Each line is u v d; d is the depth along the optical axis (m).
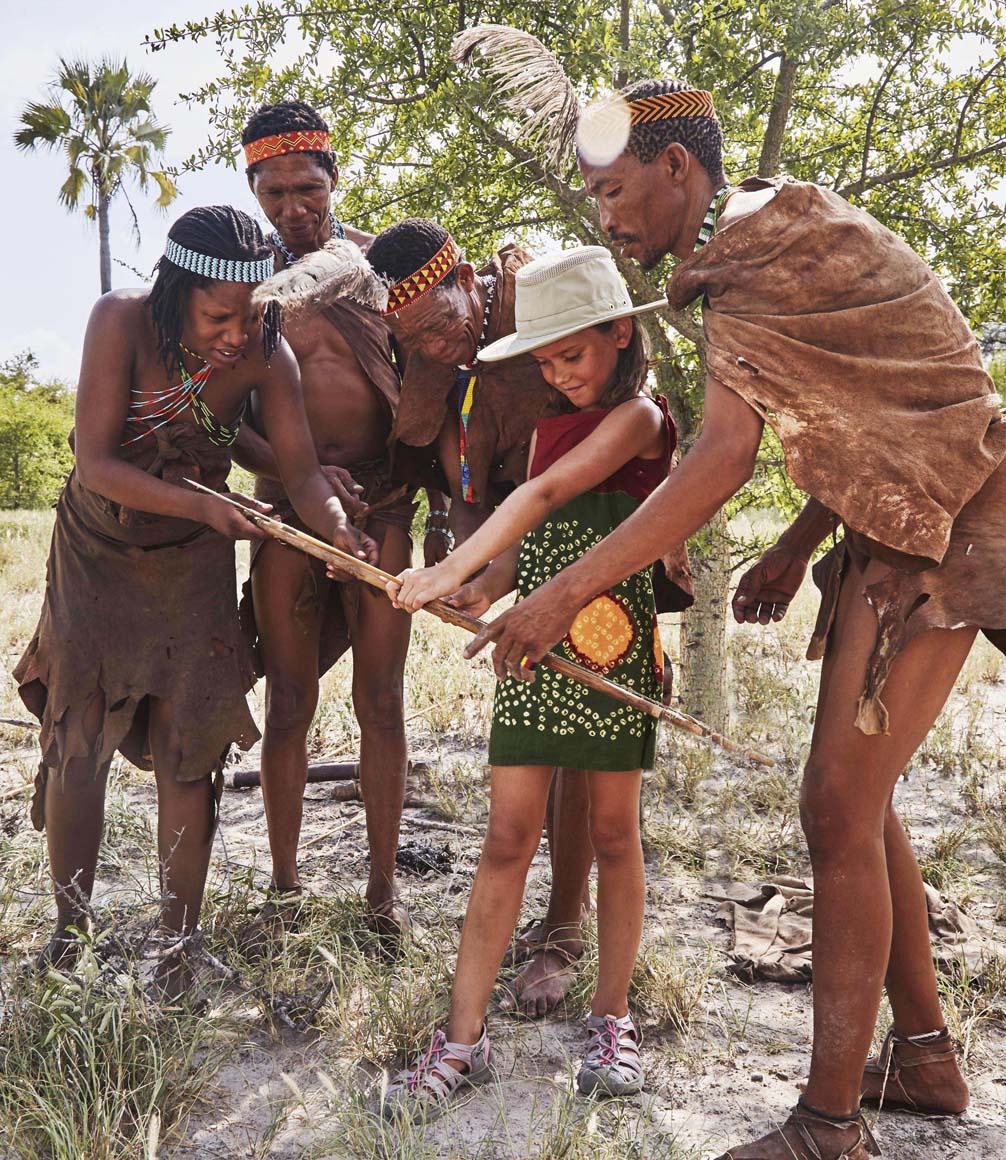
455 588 2.68
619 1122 2.63
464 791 4.99
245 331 2.94
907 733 2.44
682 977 3.20
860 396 2.34
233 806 4.82
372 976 3.18
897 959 2.69
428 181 5.88
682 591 3.16
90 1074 2.57
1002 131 5.70
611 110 2.65
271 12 5.51
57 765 3.12
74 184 22.34
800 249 2.37
